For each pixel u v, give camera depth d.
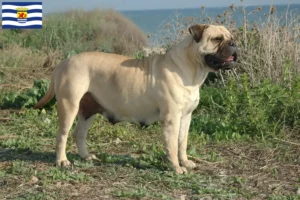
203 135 8.88
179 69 6.87
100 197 6.18
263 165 7.55
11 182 6.61
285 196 6.34
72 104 7.05
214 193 6.38
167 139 6.93
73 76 7.06
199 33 6.79
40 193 6.25
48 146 8.35
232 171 7.28
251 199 6.26
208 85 11.99
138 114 7.11
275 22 11.80
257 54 11.63
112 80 7.05
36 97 10.95
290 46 11.51
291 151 8.13
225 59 6.73
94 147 8.39
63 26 20.84
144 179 6.79
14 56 15.34
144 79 6.95
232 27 12.00
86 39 21.70
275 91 9.67
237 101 9.66
